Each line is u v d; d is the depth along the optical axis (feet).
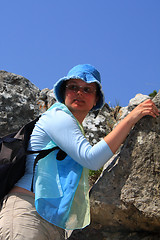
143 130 8.48
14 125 17.17
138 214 8.20
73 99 8.70
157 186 8.05
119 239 8.66
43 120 7.75
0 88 17.75
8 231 6.88
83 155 7.26
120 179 8.49
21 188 7.42
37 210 7.03
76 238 9.29
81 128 8.28
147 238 8.51
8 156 7.37
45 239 7.13
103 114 18.40
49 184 7.22
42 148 7.57
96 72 9.01
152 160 8.22
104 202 8.50
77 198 7.48
